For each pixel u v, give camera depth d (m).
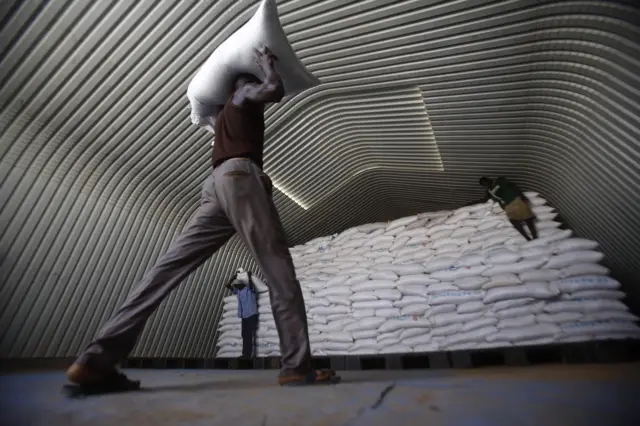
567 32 3.30
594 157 4.15
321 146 6.04
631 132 3.49
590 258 3.63
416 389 1.31
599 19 3.01
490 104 4.44
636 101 3.23
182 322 6.07
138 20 3.60
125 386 1.65
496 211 4.44
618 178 4.03
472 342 3.80
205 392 1.48
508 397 1.07
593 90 3.56
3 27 3.29
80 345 4.68
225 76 2.07
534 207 4.26
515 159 5.29
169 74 4.10
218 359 5.02
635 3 2.72
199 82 2.14
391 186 7.29
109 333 1.61
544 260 3.78
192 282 6.21
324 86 4.96
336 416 0.89
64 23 3.44
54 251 4.39
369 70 4.46
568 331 3.31
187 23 3.73
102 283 4.88
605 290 3.46
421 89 4.56
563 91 3.85
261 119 1.97
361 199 7.68
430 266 4.34
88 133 4.31
